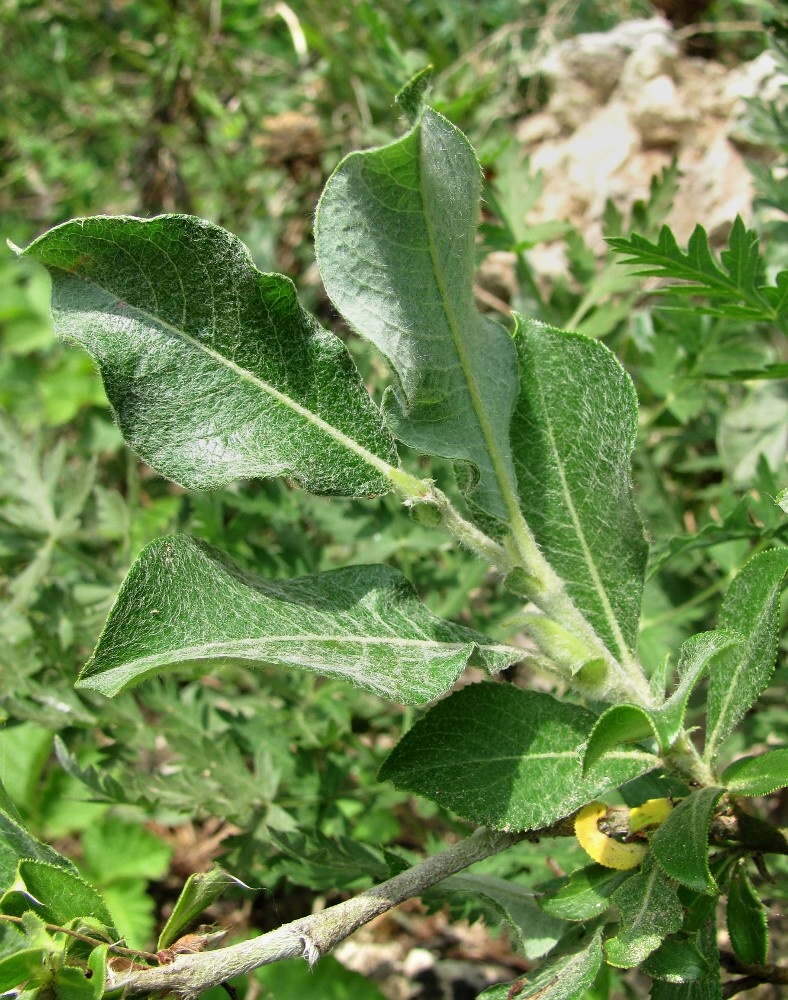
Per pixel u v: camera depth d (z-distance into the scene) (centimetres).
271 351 14
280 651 12
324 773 26
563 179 39
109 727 26
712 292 20
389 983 29
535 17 42
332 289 12
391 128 40
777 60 26
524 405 15
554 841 22
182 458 13
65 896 12
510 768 14
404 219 12
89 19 48
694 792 14
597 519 15
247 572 14
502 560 14
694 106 36
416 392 13
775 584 14
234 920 30
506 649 14
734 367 27
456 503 27
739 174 34
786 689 24
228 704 28
